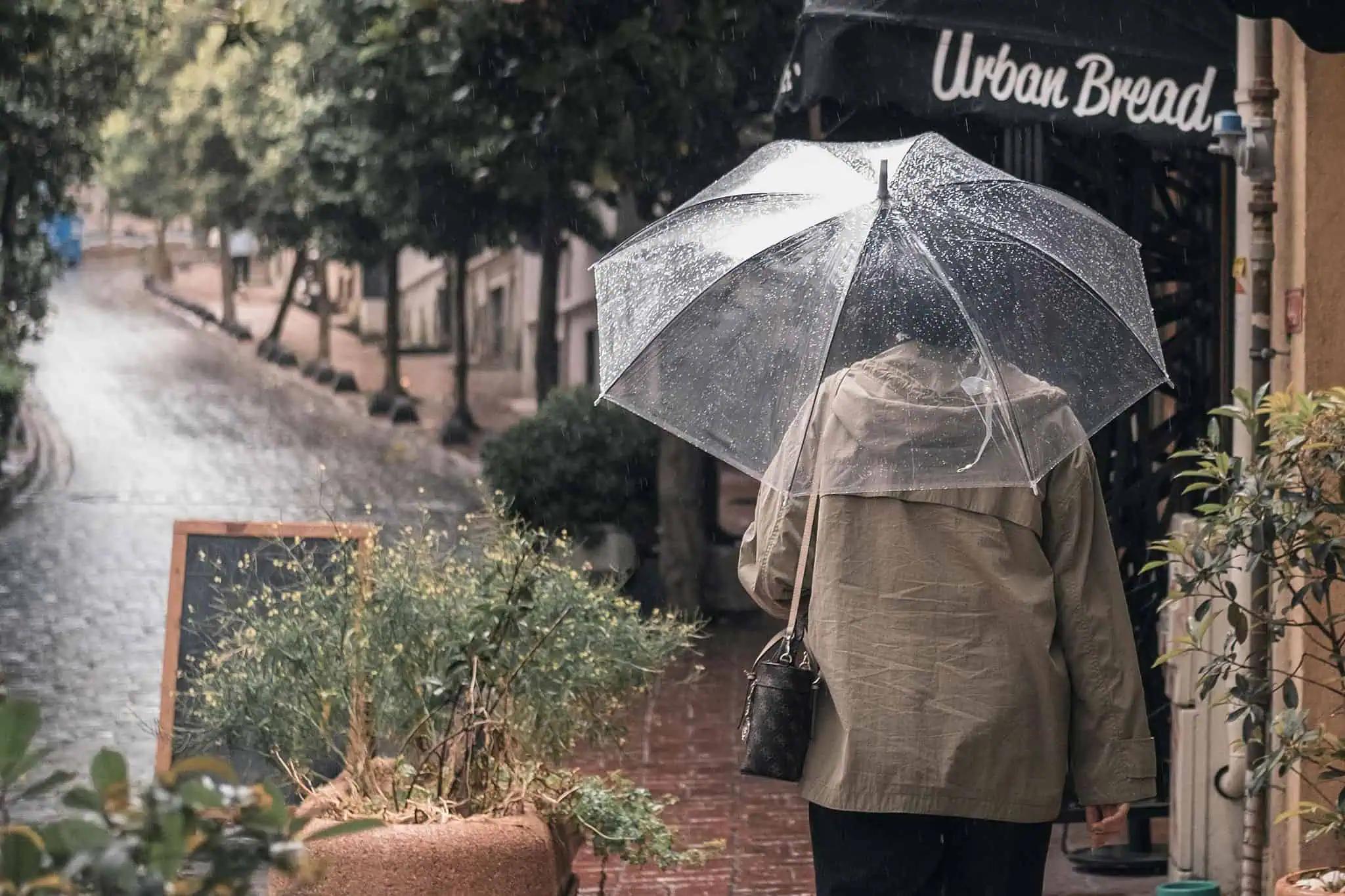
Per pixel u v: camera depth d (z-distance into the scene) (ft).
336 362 144.15
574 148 47.98
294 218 124.26
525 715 18.22
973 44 24.40
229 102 118.52
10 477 77.05
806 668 14.38
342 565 21.34
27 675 40.34
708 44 46.37
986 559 13.82
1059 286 14.71
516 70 46.73
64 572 56.59
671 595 53.93
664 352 14.99
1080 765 14.11
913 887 14.21
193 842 7.47
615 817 17.47
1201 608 18.43
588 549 54.08
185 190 147.43
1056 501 14.05
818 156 16.02
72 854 7.13
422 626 18.07
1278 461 17.85
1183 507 28.96
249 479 84.58
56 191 66.74
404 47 49.14
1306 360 22.67
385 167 75.41
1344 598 21.76
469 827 15.19
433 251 87.97
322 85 82.58
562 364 119.34
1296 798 22.38
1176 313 29.12
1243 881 20.40
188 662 21.90
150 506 74.33
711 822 29.58
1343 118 22.74
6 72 46.06
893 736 13.65
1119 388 14.67
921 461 13.85
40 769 29.99
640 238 16.08
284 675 18.61
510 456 55.01
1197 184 29.27
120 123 136.77
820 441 14.15
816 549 14.21
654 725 37.81
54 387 118.93
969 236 14.76
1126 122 24.66
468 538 21.26
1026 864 14.46
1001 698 13.65
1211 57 24.67
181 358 142.31
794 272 14.85
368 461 92.94
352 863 14.82
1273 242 22.76
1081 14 24.58
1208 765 23.71
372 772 16.98
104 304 188.34
